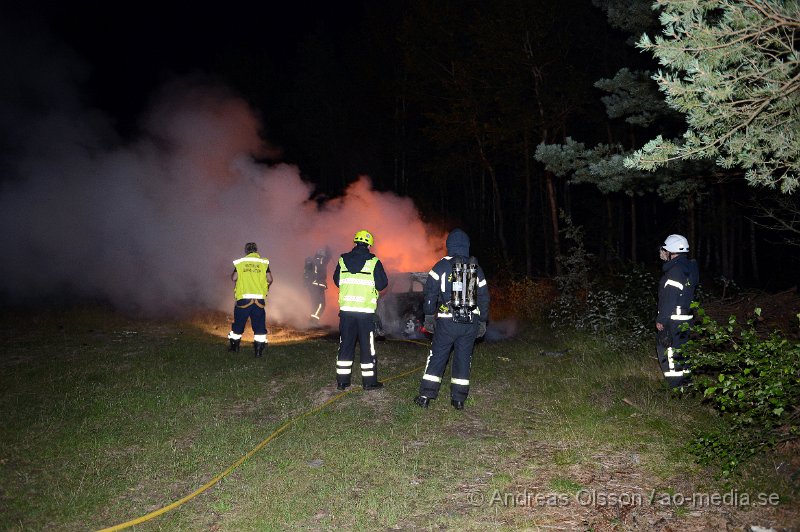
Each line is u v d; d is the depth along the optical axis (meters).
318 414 6.75
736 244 28.80
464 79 23.22
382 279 7.69
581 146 10.53
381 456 5.51
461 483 4.94
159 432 6.30
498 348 10.27
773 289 20.47
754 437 4.85
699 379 5.06
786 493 4.41
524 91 22.86
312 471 5.27
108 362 9.30
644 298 9.95
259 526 4.38
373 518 4.44
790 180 4.34
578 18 21.42
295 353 9.94
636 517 4.27
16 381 8.19
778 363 4.54
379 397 7.32
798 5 4.07
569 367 8.34
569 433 5.83
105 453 5.78
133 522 4.47
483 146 26.00
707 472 4.86
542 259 28.84
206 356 9.69
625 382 7.18
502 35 21.31
